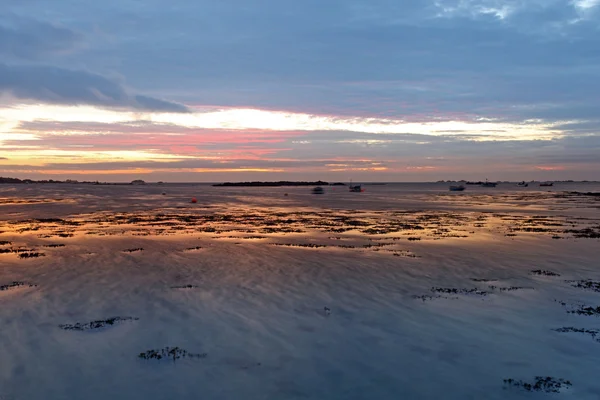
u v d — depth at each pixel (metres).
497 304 11.44
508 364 7.84
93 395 6.69
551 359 8.05
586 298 12.05
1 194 92.06
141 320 9.97
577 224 34.47
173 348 8.40
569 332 9.38
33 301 11.29
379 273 15.16
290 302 11.52
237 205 63.28
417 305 11.33
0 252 19.19
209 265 16.38
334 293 12.45
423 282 13.90
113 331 9.24
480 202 73.75
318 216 43.00
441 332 9.38
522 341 8.89
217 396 6.70
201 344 8.62
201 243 22.56
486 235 26.75
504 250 20.58
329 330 9.47
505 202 73.69
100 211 48.25
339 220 38.19
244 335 9.12
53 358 7.92
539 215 44.41
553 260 17.92
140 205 60.59
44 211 47.38
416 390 6.91
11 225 32.09
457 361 7.96
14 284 13.11
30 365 7.63
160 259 17.56
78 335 9.00
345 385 7.08
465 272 15.45
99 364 7.70
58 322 9.76
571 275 15.08
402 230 29.78
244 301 11.54
